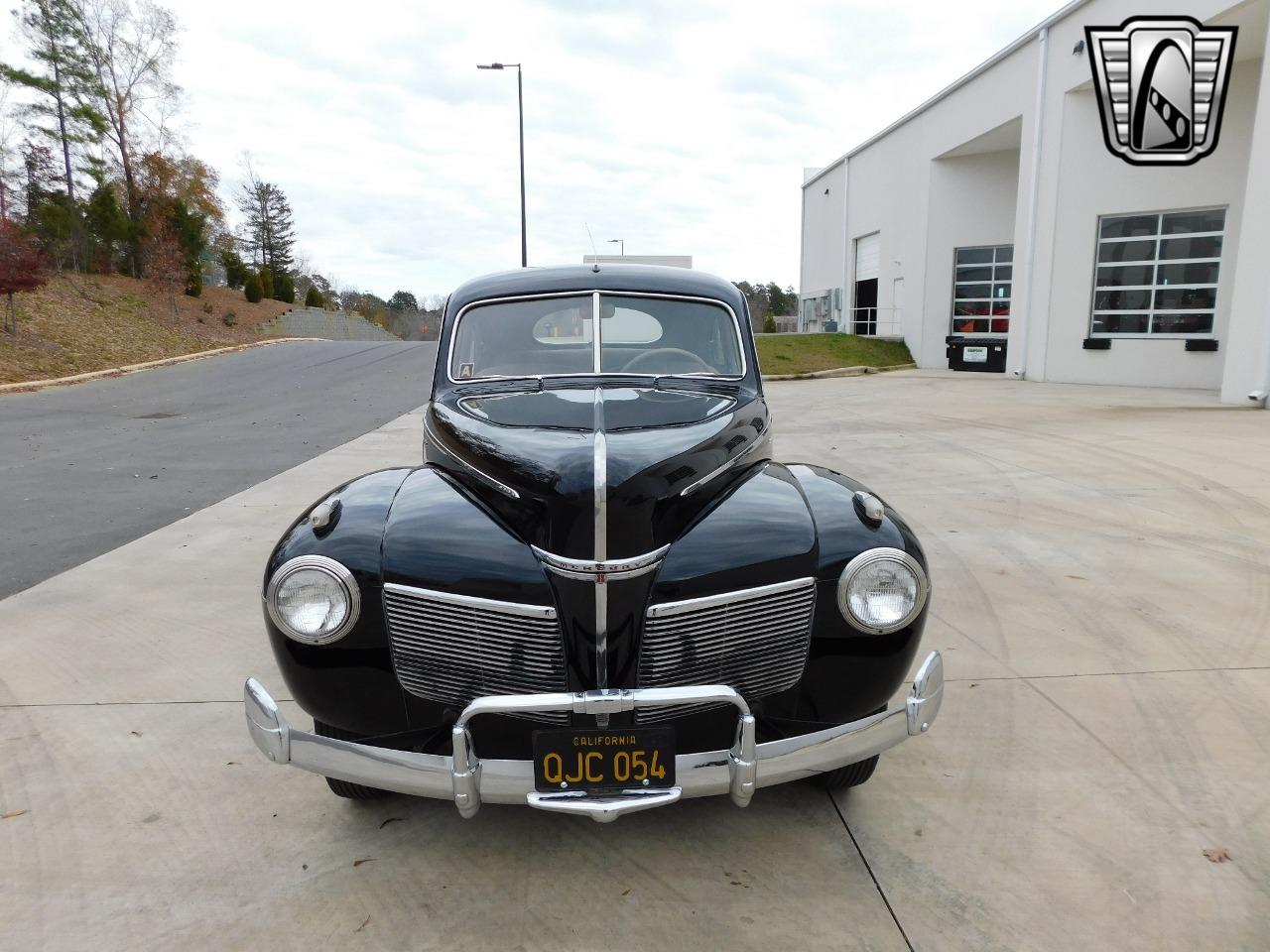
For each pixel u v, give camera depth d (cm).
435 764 204
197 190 3838
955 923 212
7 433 1023
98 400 1367
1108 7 1502
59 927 213
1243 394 1202
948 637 390
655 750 205
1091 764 285
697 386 334
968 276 2178
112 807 265
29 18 3331
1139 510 614
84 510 644
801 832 251
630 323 354
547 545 221
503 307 360
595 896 224
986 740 301
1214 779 274
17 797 270
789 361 1994
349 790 259
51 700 334
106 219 3131
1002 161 2078
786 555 227
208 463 827
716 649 224
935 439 938
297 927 213
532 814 262
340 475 764
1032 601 435
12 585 473
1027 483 706
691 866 237
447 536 229
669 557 223
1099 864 235
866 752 216
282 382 1631
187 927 213
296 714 324
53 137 3484
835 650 229
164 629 408
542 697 200
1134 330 1606
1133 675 349
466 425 283
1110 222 1606
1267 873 230
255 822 258
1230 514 599
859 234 2658
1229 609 420
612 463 233
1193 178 1491
